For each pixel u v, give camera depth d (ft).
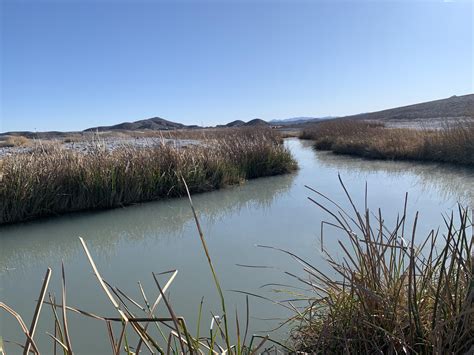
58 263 11.67
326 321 6.12
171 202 18.86
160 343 6.91
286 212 16.30
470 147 25.43
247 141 28.53
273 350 6.51
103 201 17.79
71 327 7.78
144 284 9.77
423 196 17.79
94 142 24.48
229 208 17.60
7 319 8.23
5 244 13.46
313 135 62.13
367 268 5.99
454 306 5.21
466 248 5.29
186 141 37.01
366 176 24.20
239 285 9.36
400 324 5.41
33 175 16.85
